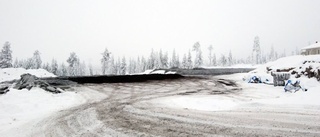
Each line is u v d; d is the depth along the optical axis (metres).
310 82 17.89
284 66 32.44
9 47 72.25
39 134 7.55
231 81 33.09
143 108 11.88
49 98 15.45
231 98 16.55
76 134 7.37
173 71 65.44
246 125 7.76
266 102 12.16
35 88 18.50
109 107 12.41
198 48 105.31
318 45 38.97
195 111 10.75
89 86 26.00
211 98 16.39
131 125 8.21
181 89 23.12
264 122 8.09
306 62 29.50
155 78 38.38
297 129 7.09
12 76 48.25
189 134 6.91
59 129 8.04
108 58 95.19
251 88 23.86
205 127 7.66
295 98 12.28
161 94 18.95
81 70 107.25
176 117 9.38
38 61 91.69
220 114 9.82
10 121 9.48
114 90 21.97
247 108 11.12
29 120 9.60
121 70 98.38
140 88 23.92
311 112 9.34
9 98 13.44
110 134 7.20
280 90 21.38
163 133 7.09
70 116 10.16
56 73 91.12
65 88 23.73
